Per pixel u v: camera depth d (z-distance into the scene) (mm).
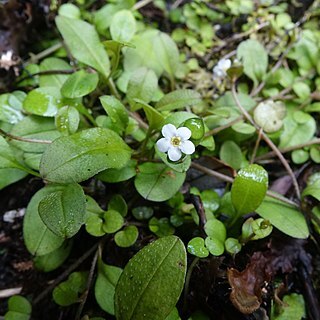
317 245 83
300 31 113
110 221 74
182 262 59
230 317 70
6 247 88
